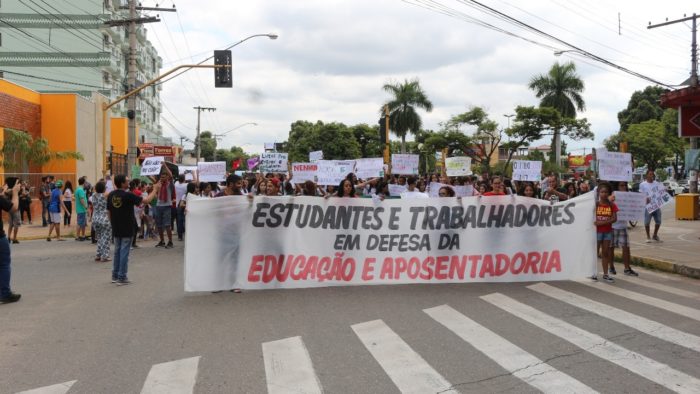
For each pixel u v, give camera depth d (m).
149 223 18.19
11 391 4.87
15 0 50.56
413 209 9.70
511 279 9.95
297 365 5.46
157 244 15.99
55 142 31.05
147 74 71.38
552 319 7.24
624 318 7.31
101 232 13.15
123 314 7.67
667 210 32.09
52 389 4.90
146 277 10.69
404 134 53.75
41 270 11.77
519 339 6.32
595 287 9.52
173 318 7.40
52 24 51.19
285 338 6.39
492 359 5.62
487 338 6.36
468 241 9.84
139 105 64.31
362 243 9.59
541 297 8.64
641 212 10.91
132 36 25.03
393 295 8.79
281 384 4.96
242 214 9.09
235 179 9.96
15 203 8.62
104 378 5.17
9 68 50.91
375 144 82.00
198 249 8.88
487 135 59.12
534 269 10.00
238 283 9.09
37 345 6.25
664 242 15.28
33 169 28.44
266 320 7.23
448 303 8.19
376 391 4.78
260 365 5.47
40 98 30.89
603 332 6.63
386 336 6.44
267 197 9.17
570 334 6.54
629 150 64.12
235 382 5.02
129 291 9.31
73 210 28.12
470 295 8.78
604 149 12.35
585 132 53.00
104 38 53.75
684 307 8.00
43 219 22.69
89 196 22.20
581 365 5.45
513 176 19.02
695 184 23.50
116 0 56.31
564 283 9.86
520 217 9.95
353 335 6.50
